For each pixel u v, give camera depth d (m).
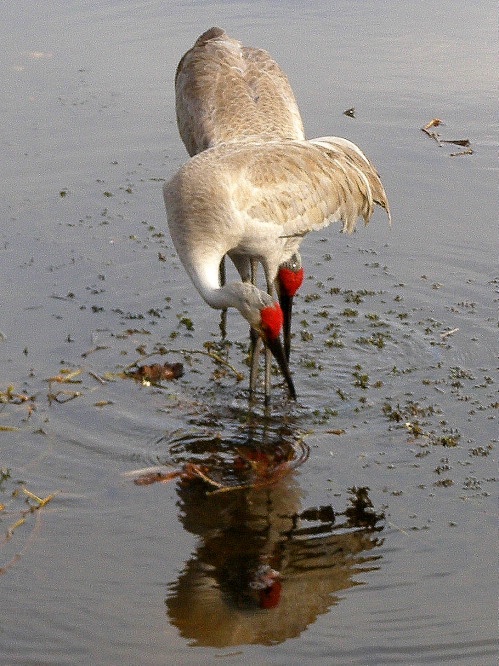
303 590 7.68
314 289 12.23
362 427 9.74
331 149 11.02
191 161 10.36
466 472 9.00
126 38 18.70
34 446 9.39
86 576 7.80
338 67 17.64
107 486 8.88
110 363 10.73
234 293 9.95
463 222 13.38
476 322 11.46
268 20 19.55
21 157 15.06
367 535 8.24
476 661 6.98
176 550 8.10
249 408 10.09
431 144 15.23
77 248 12.94
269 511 8.57
